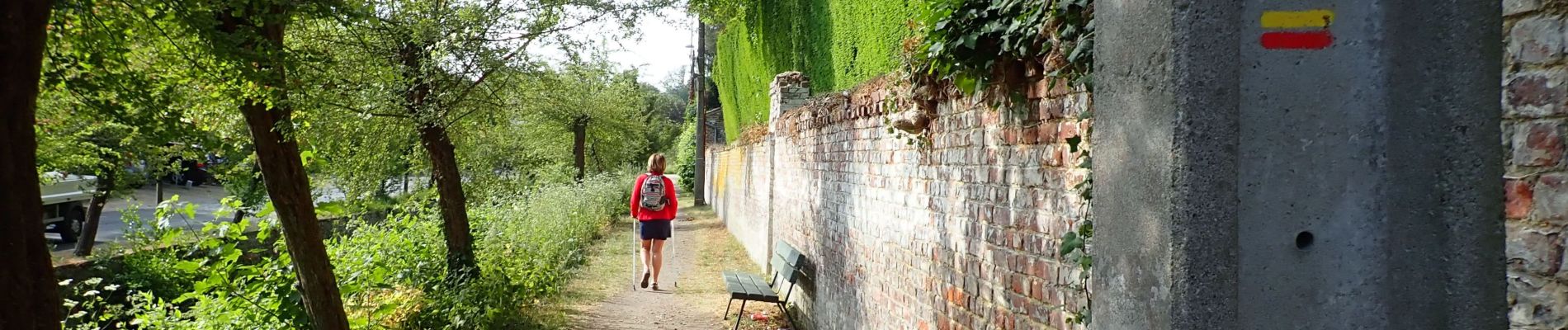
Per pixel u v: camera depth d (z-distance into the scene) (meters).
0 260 2.71
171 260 6.91
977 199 3.96
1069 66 2.87
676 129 48.75
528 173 16.62
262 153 4.78
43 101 3.89
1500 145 1.50
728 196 19.30
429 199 9.19
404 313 6.85
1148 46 1.63
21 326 2.75
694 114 38.12
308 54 4.79
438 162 8.07
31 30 2.78
